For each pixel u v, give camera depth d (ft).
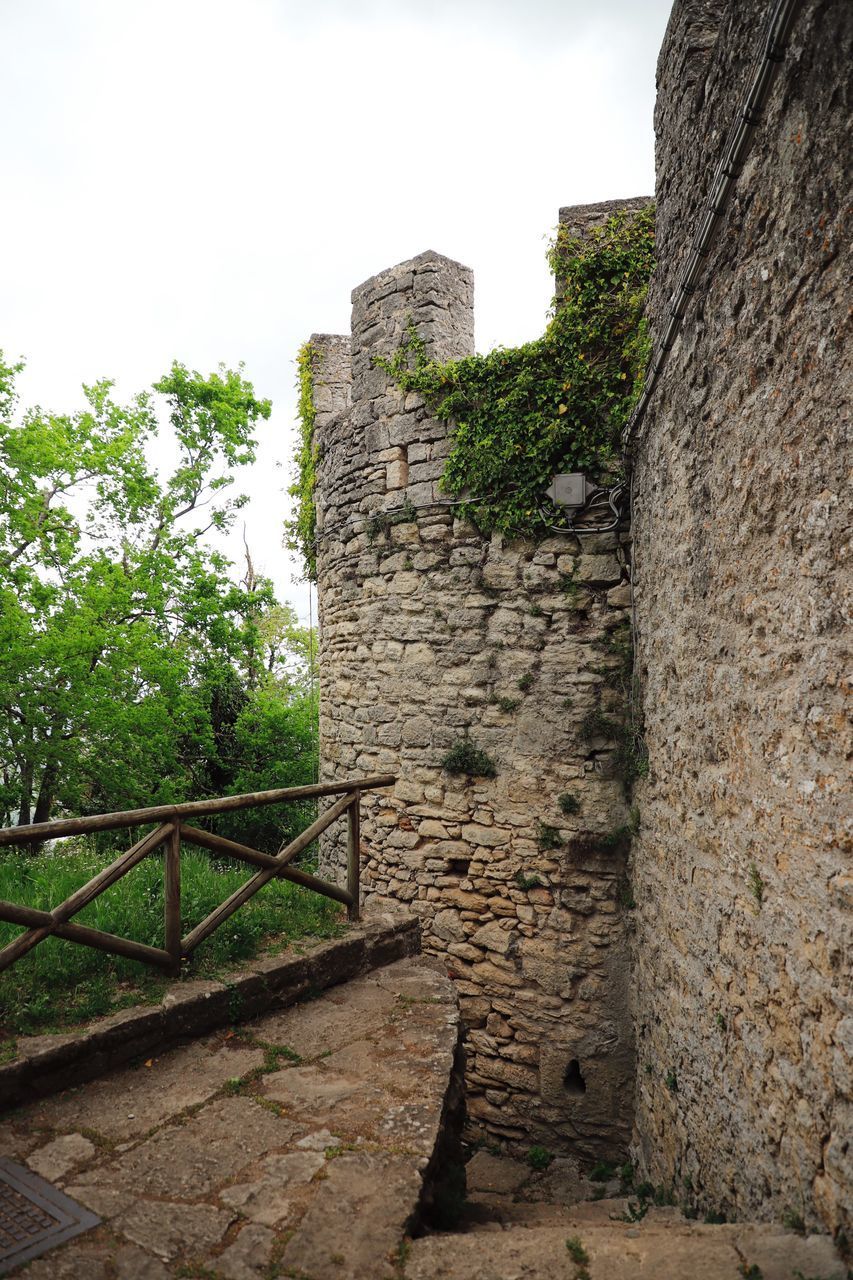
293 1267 5.75
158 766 43.27
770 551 8.02
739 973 8.99
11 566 42.11
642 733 15.35
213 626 46.26
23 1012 8.75
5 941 10.11
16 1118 7.66
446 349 19.13
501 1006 17.40
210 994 9.70
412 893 18.85
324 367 24.38
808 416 7.03
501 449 17.61
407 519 19.17
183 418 48.91
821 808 6.71
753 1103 8.42
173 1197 6.50
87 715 40.45
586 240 17.08
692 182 10.89
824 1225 6.49
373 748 19.90
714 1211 9.75
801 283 7.13
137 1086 8.35
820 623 6.79
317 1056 9.12
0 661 38.86
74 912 9.19
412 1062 8.96
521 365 17.48
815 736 6.86
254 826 44.78
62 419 43.93
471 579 18.21
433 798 18.58
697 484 10.84
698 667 10.91
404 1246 6.07
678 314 11.38
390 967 12.05
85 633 40.32
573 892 16.84
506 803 17.61
